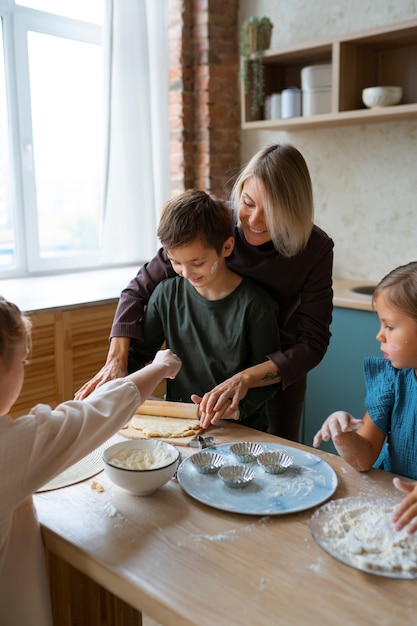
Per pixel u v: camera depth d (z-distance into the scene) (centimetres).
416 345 111
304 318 158
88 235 336
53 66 306
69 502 105
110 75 291
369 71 279
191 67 322
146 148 309
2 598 98
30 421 94
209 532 95
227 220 141
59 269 321
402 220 286
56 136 313
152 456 116
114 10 288
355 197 301
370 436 125
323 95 276
